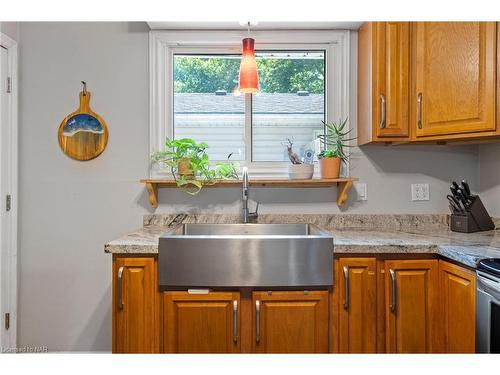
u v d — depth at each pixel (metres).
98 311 2.23
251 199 2.25
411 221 2.22
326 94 2.27
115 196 2.24
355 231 2.04
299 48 2.27
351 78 2.24
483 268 1.29
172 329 1.56
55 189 2.23
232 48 2.28
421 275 1.61
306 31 2.22
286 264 1.55
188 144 2.10
